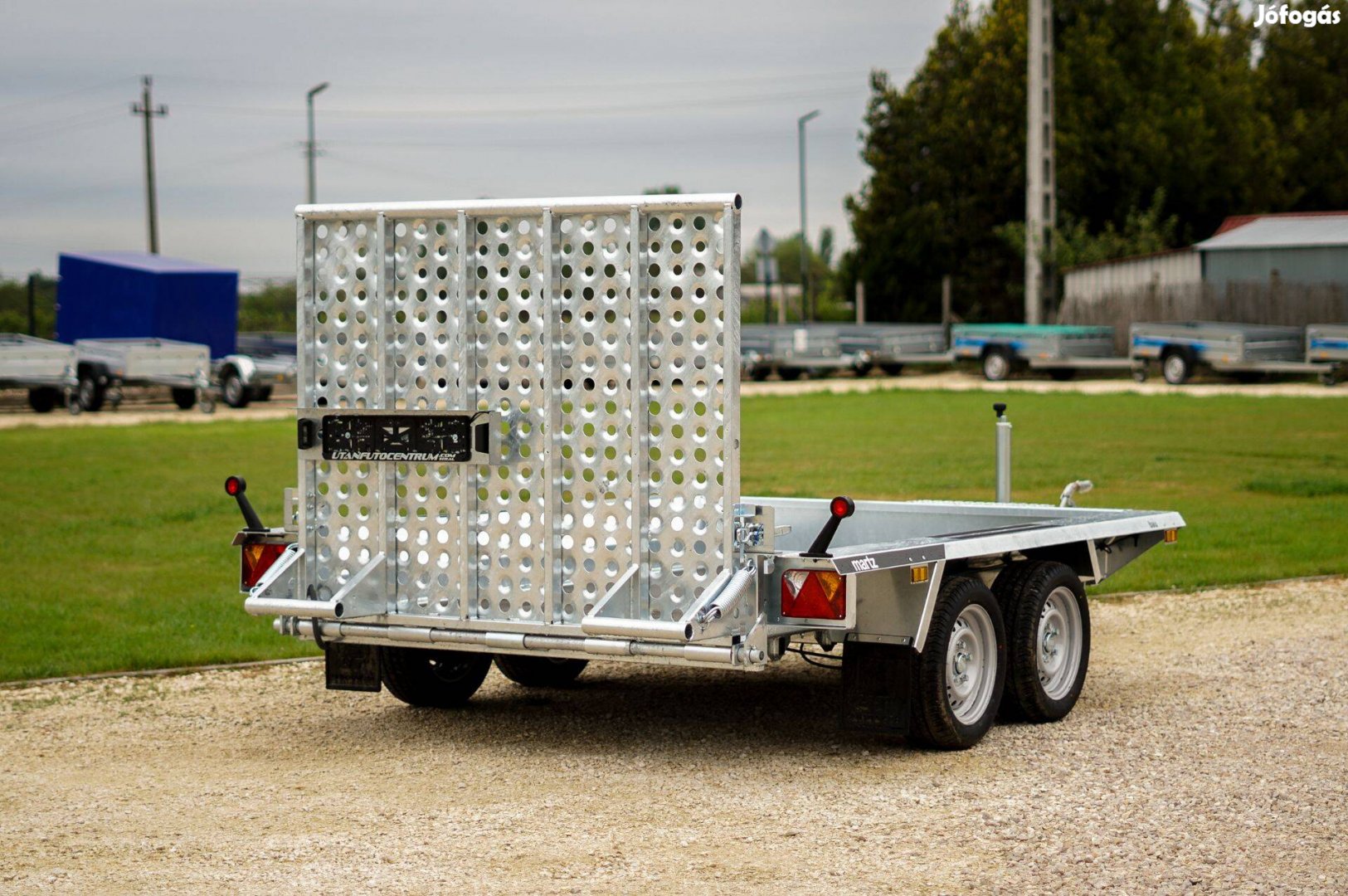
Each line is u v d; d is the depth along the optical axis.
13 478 24.02
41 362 40.28
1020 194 61.12
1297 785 7.55
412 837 6.86
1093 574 9.88
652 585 7.85
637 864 6.40
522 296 8.12
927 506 10.85
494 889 6.09
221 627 12.48
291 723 9.46
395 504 8.52
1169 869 6.26
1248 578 14.23
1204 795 7.41
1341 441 27.00
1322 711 9.24
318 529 8.73
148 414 40.66
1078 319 52.09
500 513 8.24
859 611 8.17
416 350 8.42
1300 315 47.22
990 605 8.66
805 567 7.76
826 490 20.72
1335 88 70.44
